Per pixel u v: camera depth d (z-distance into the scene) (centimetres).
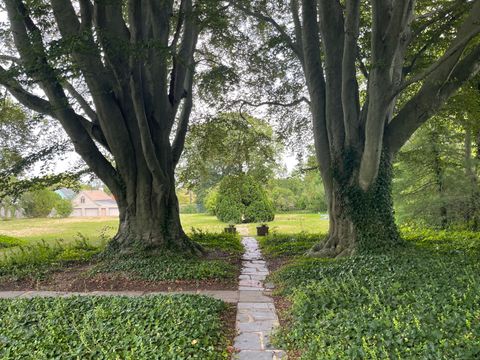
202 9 899
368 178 827
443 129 1352
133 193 938
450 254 793
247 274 830
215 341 427
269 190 2808
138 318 472
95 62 786
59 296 624
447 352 324
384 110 734
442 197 1412
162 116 951
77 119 925
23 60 773
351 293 528
